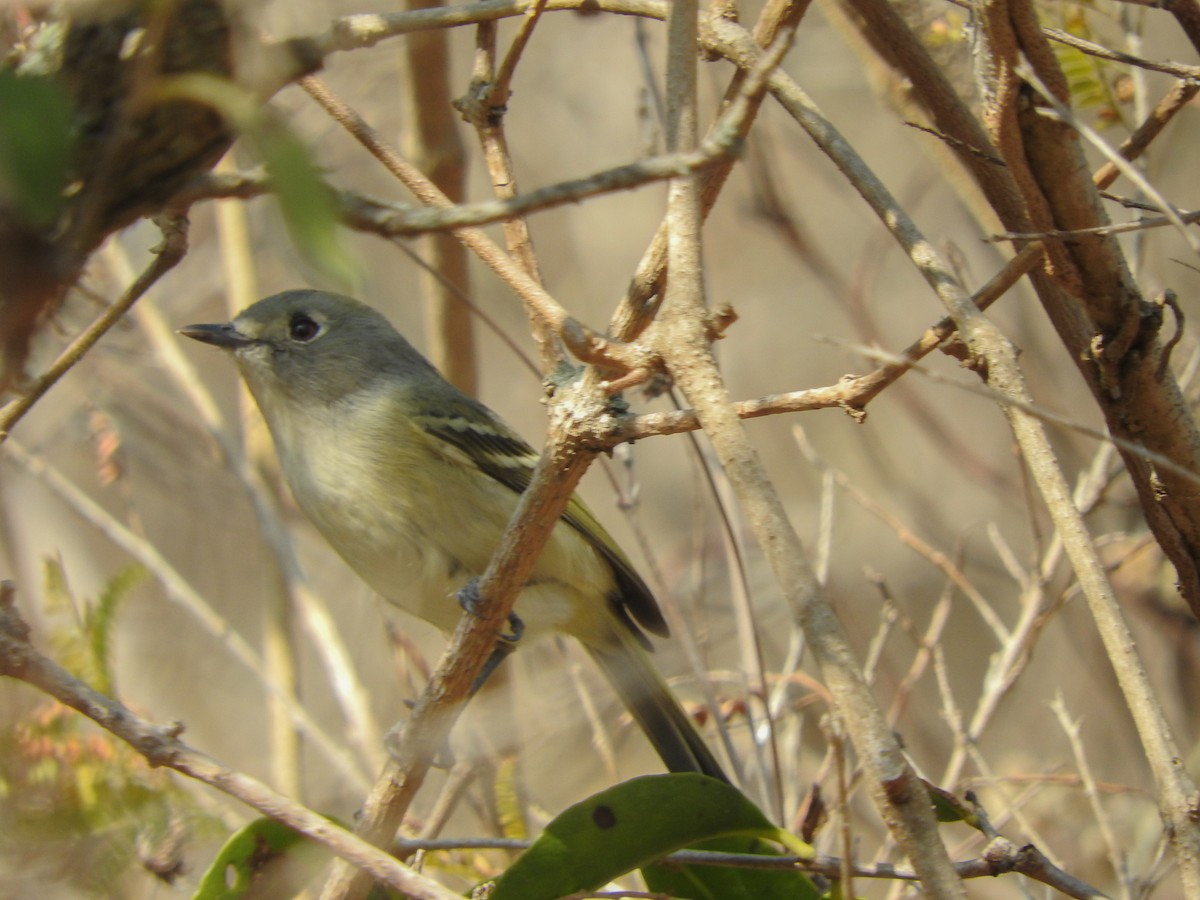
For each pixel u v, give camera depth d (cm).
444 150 969
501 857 836
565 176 1432
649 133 935
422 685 1035
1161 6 623
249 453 1167
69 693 507
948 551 1230
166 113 322
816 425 1412
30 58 334
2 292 293
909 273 1402
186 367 1162
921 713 1176
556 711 1047
